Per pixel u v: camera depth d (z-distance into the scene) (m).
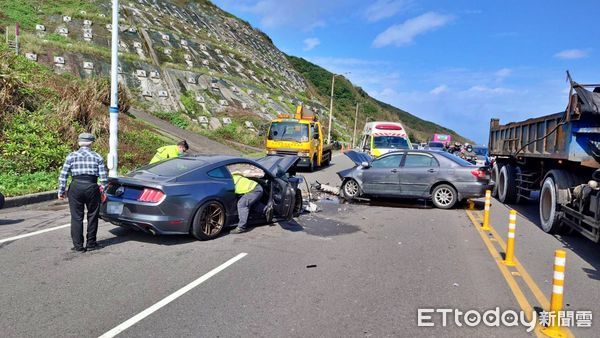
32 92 15.91
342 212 10.94
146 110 29.44
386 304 4.90
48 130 14.65
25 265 5.84
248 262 6.33
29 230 7.73
